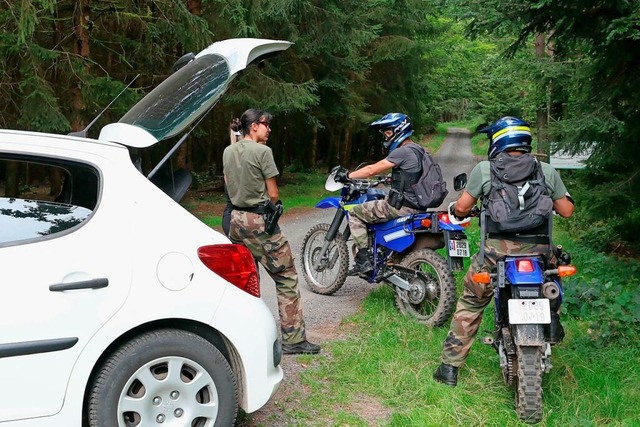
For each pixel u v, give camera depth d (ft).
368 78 95.35
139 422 10.07
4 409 9.31
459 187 15.05
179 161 61.00
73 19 40.73
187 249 10.63
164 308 10.20
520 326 12.26
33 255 9.79
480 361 15.34
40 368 9.49
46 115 36.76
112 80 41.19
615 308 16.69
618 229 28.40
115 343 10.16
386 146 19.48
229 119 64.75
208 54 13.57
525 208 12.73
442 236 19.13
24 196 10.36
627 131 23.16
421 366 14.97
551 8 20.35
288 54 66.54
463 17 21.89
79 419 9.73
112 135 11.48
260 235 15.21
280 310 15.85
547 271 12.71
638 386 13.92
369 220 19.33
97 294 9.87
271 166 15.01
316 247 22.67
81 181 10.58
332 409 12.86
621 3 19.31
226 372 10.56
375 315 19.07
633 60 21.80
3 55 36.45
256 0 47.42
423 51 94.89
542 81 31.32
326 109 76.48
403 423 12.19
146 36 45.39
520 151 13.41
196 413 10.40
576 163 27.50
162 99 12.60
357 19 66.23
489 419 12.49
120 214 10.45
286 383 14.05
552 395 13.38
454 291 17.58
